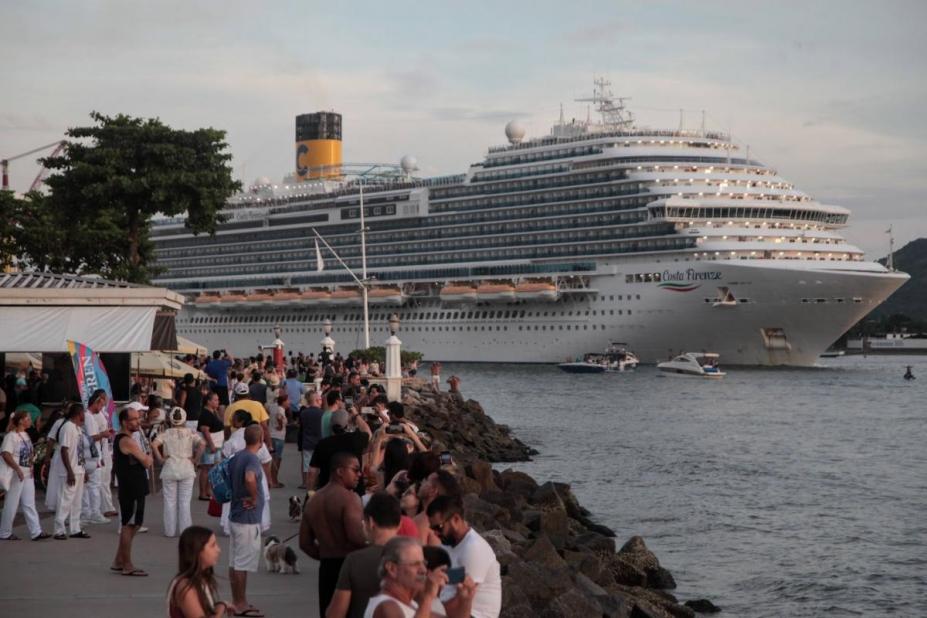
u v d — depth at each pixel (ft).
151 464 74.18
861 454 230.68
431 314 572.92
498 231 543.80
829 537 140.26
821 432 274.36
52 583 70.49
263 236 642.63
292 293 618.44
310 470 64.13
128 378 132.36
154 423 93.25
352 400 134.00
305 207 625.41
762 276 464.24
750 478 193.67
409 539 38.24
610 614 81.10
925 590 113.39
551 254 524.11
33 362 171.83
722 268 470.80
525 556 88.53
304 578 74.54
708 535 141.59
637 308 497.05
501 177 542.16
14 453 83.46
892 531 144.15
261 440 65.00
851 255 485.97
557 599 75.97
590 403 357.82
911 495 175.01
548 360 529.45
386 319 591.78
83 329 118.62
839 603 108.58
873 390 426.51
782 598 110.01
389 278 581.12
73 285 130.11
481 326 552.82
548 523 113.60
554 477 194.18
